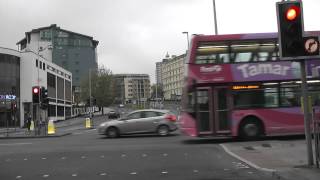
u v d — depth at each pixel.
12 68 72.56
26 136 37.16
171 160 16.06
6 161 17.31
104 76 132.62
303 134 22.59
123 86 171.50
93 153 19.12
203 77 21.88
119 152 19.20
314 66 22.09
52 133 40.25
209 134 21.77
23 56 75.44
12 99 71.81
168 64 137.38
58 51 158.12
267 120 21.88
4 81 71.00
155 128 28.44
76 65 160.12
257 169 13.27
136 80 174.38
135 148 20.67
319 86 21.97
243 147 19.31
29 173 13.94
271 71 21.98
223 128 21.83
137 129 28.55
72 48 160.00
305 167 12.73
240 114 21.83
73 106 125.75
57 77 96.12
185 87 22.11
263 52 22.03
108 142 25.02
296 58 12.48
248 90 21.94
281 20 12.51
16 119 72.56
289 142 20.61
